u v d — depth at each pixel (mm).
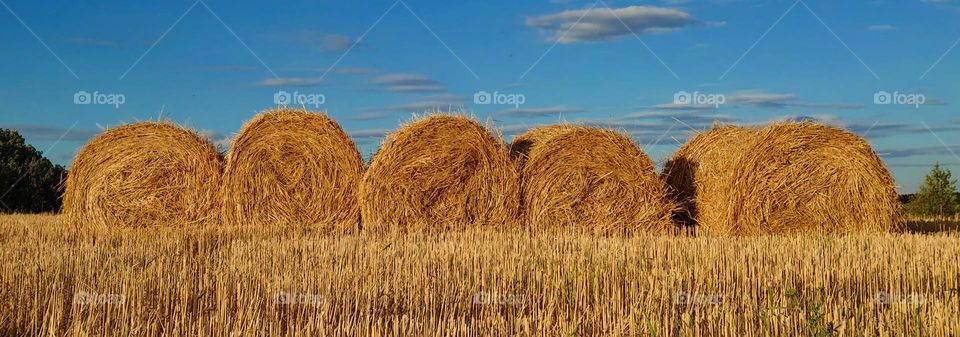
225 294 7109
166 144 14477
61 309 6812
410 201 14047
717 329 6562
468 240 11688
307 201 14414
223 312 6730
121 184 14453
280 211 14367
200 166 14469
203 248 11289
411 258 9516
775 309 6750
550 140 14320
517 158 14445
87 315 6824
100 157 14555
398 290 7754
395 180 14039
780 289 8281
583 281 7953
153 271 8484
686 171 14969
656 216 14398
